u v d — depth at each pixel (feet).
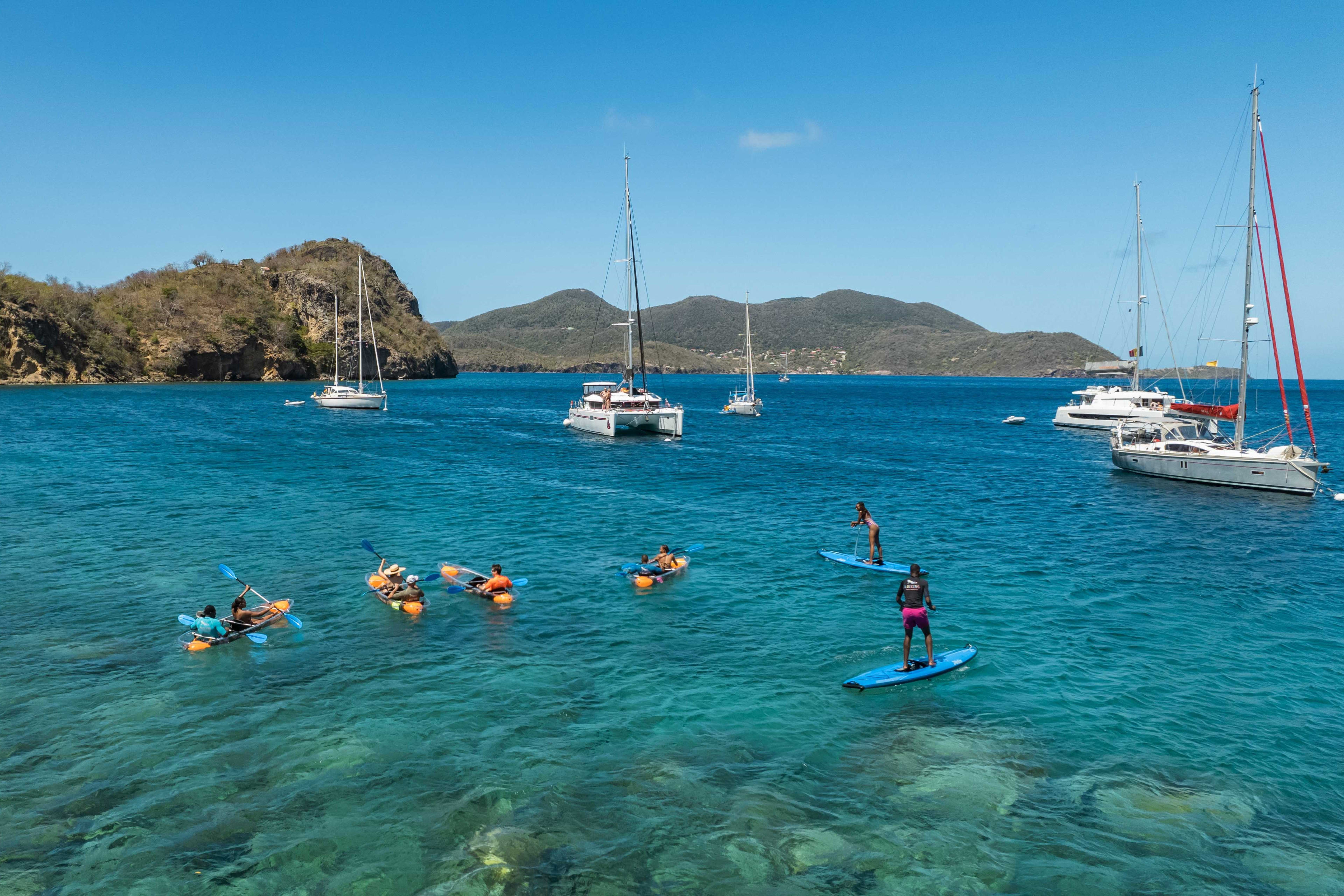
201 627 49.75
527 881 27.45
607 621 55.16
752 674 45.80
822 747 37.27
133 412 259.19
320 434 199.11
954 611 57.93
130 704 40.88
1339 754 37.01
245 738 37.35
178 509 93.66
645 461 150.30
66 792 32.48
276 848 29.04
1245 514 99.14
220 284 621.72
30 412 248.93
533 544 78.13
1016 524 91.97
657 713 40.65
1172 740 38.19
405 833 30.09
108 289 604.49
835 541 81.20
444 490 111.04
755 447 185.57
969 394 650.02
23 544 74.69
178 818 30.83
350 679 44.55
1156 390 249.75
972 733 38.81
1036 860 29.04
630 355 207.92
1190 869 28.60
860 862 28.84
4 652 47.62
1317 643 51.65
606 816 31.45
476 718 39.83
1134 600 60.90
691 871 28.14
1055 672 46.55
